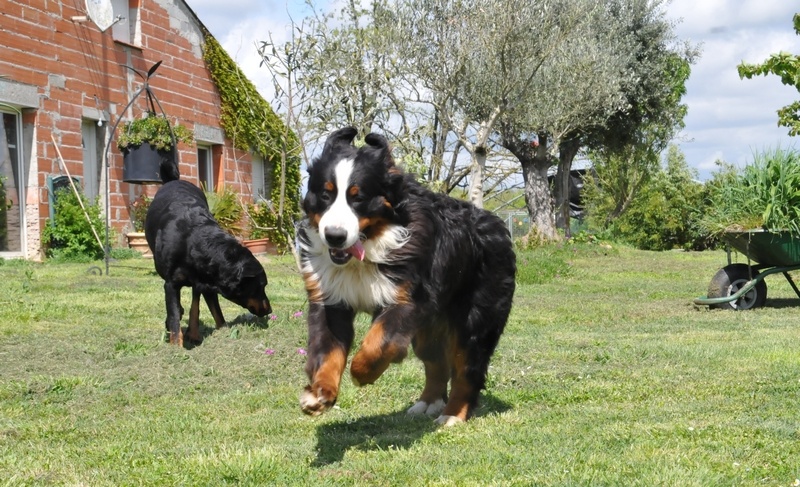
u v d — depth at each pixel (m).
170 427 5.03
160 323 8.81
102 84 16.66
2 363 6.74
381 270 4.32
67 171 15.24
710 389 5.86
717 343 8.18
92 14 16.06
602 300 12.90
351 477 3.83
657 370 6.67
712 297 11.58
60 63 15.48
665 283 16.27
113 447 4.50
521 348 7.81
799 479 3.66
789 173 10.88
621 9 26.81
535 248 24.52
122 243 17.08
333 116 12.83
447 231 4.75
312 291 4.42
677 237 36.81
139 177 14.54
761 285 11.59
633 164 35.69
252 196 21.81
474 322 5.09
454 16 15.20
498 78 15.77
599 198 40.09
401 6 15.31
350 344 4.42
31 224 14.95
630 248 30.20
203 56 20.17
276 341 7.66
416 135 15.65
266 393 6.00
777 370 6.55
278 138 13.93
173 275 7.75
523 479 3.70
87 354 7.16
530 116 21.08
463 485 3.66
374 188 4.22
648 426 4.68
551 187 33.03
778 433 4.50
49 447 4.61
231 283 7.84
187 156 19.44
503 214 29.61
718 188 11.73
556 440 4.44
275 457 4.11
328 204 4.21
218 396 5.98
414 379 6.33
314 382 4.08
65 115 15.59
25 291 10.62
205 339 7.79
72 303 9.83
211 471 3.95
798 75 11.80
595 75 21.30
